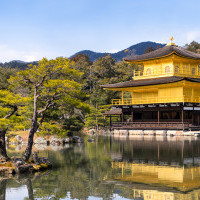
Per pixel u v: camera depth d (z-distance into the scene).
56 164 30.66
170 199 19.06
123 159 32.62
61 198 20.25
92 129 74.81
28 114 51.94
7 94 27.97
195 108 62.22
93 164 30.28
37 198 20.31
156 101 66.12
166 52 68.38
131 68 117.31
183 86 62.72
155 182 22.80
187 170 26.42
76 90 28.64
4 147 27.92
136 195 20.16
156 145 43.09
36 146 48.22
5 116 27.47
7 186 23.02
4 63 192.75
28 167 27.00
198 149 38.22
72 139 53.25
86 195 20.56
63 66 27.75
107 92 99.25
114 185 22.47
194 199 18.94
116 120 82.81
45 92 28.94
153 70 71.19
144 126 65.12
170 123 62.25
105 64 115.00
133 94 73.69
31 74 28.28
